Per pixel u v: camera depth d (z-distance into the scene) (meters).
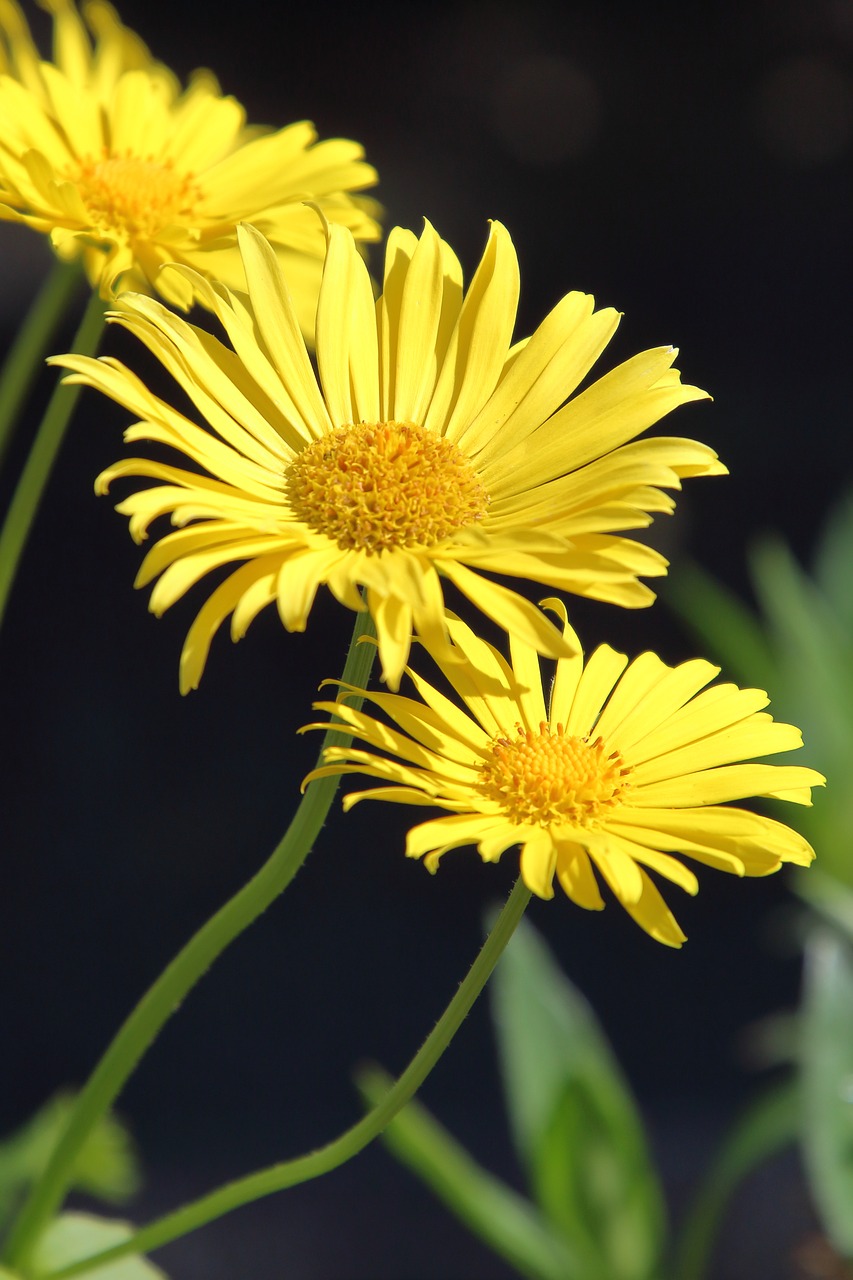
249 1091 1.04
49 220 0.54
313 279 0.56
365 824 1.31
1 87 0.55
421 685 0.51
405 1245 0.94
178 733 1.36
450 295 0.52
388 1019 1.11
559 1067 0.62
